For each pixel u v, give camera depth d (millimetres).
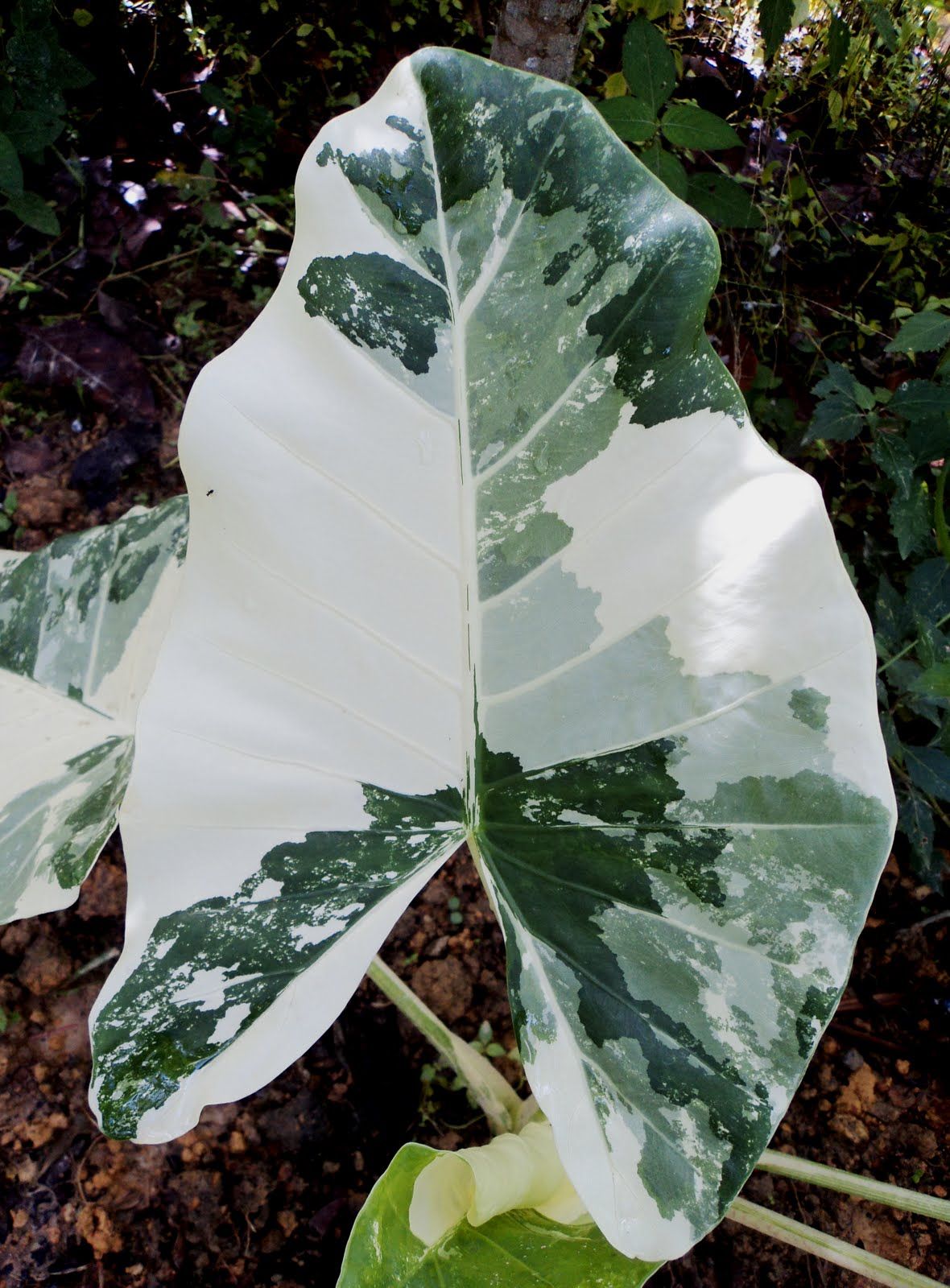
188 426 488
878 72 1823
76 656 869
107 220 1583
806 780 535
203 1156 981
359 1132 1000
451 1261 623
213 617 522
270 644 528
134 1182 969
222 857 539
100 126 1687
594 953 576
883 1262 777
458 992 1092
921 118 1843
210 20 1710
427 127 473
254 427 491
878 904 1159
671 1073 559
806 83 1812
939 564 1065
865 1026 1092
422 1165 606
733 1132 545
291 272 483
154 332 1493
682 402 507
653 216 480
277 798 542
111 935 1099
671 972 564
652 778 554
